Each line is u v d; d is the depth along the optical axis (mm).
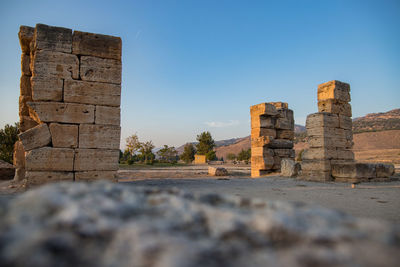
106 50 9188
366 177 11773
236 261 1726
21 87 10195
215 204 2910
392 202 6812
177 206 2490
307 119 13258
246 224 2129
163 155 66125
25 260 1494
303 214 2379
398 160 34406
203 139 61125
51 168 8383
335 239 1911
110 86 9180
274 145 17016
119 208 2240
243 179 13625
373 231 2045
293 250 1847
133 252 1681
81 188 2654
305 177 12961
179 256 1581
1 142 20156
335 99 13094
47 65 8531
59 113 8555
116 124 9164
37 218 1991
